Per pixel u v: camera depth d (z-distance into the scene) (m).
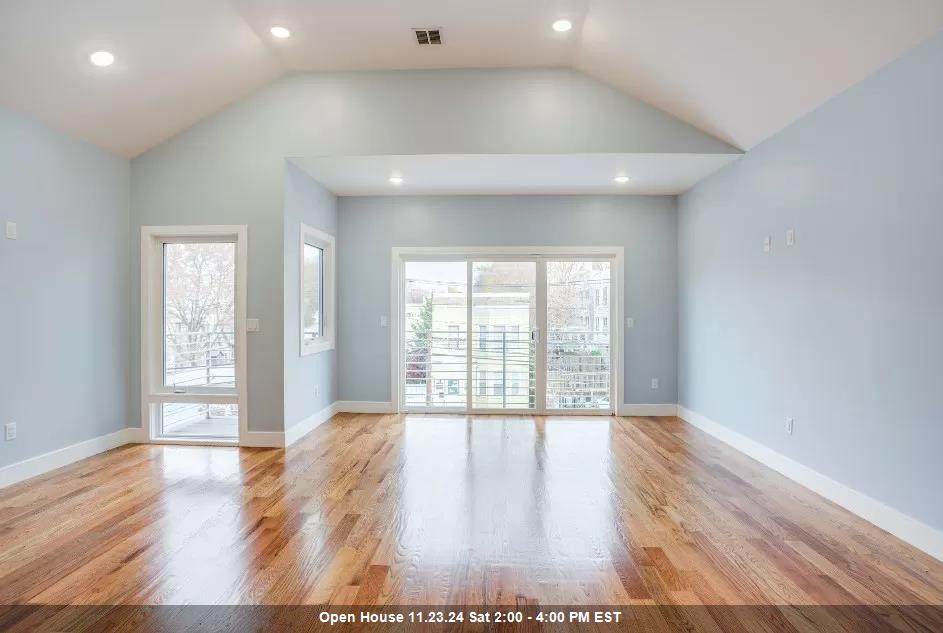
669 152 4.40
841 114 3.23
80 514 3.04
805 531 2.85
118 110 4.05
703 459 4.20
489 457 4.23
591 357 6.07
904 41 2.67
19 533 2.78
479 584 2.29
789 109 3.62
